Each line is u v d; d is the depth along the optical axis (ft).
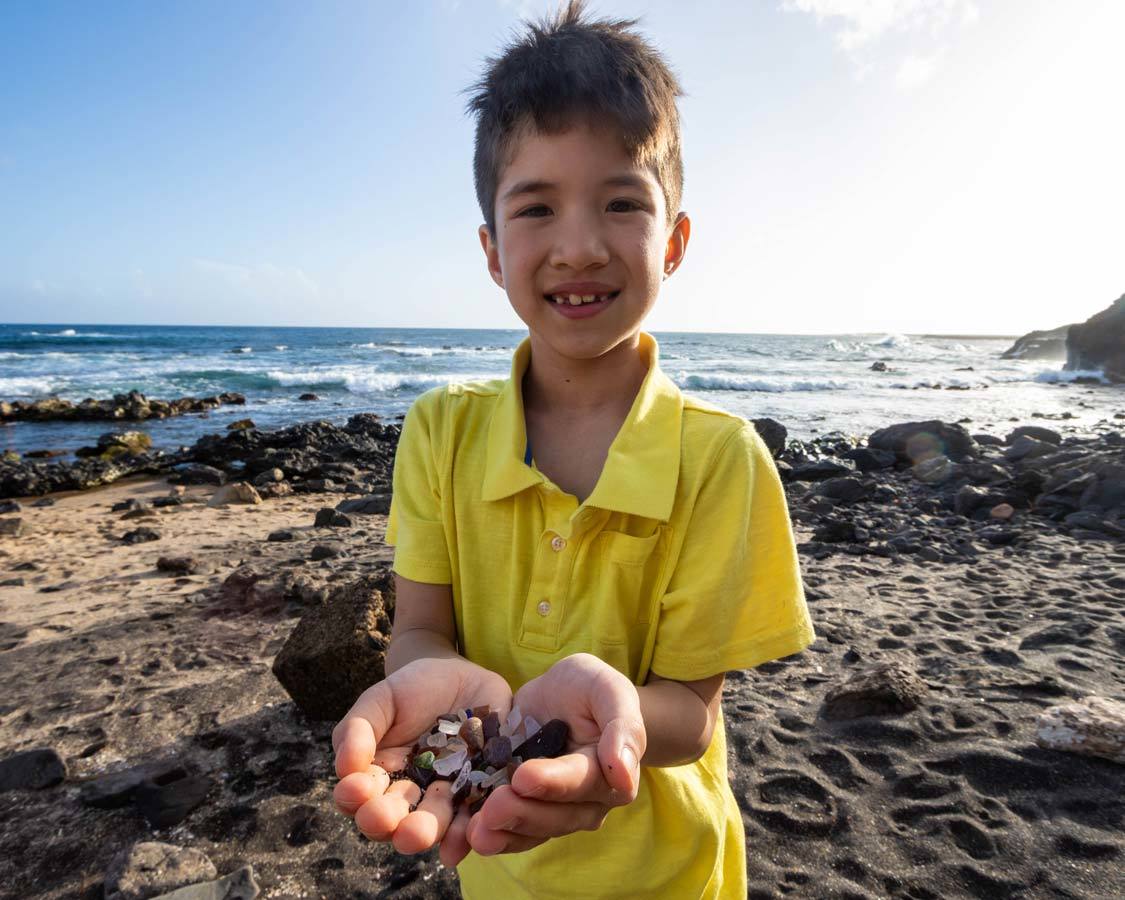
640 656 1.47
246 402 29.71
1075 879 2.67
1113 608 5.30
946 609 5.49
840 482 10.42
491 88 1.52
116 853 2.92
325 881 2.77
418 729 1.27
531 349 1.66
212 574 6.72
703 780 1.64
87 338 75.82
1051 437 16.47
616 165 1.38
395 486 1.74
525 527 1.50
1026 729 3.60
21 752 3.59
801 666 4.54
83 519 10.14
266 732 3.76
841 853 2.87
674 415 1.49
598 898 1.50
